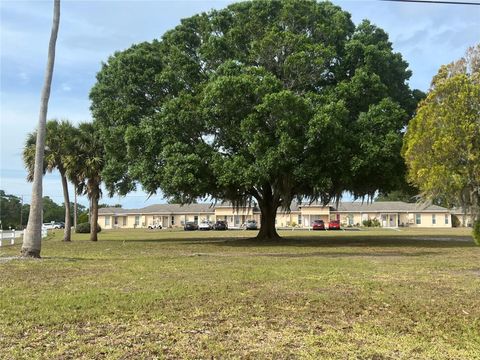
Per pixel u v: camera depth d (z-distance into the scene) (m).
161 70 31.48
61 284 12.04
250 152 26.58
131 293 10.66
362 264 17.06
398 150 27.22
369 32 32.59
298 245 28.92
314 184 27.78
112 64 32.06
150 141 28.33
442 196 23.31
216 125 28.11
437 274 14.37
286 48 29.86
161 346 6.75
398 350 6.72
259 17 31.14
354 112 29.55
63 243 33.16
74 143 36.50
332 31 31.08
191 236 46.09
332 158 27.03
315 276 13.68
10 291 10.91
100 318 8.36
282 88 26.97
